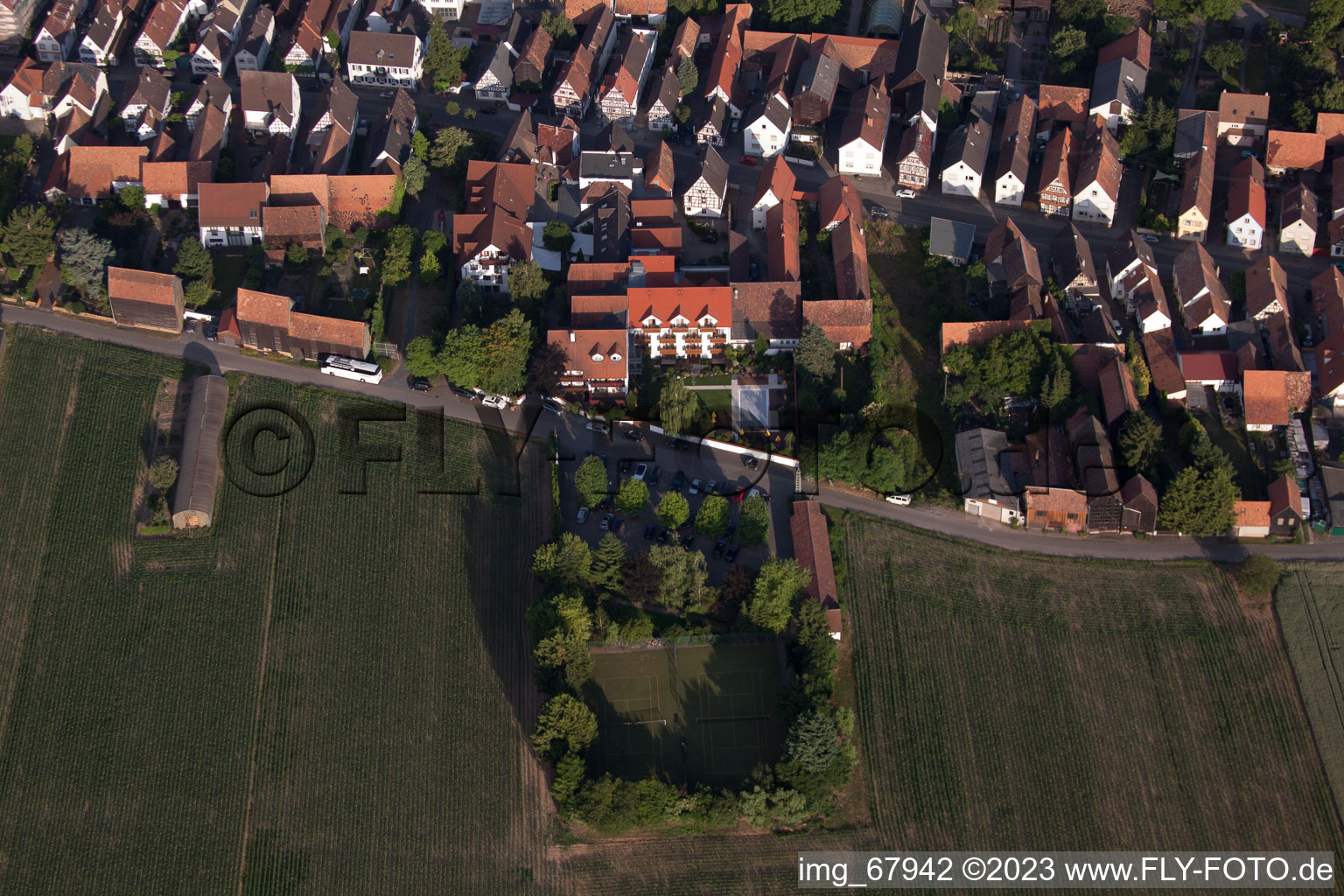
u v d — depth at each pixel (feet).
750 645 577.02
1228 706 568.82
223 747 554.46
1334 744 556.92
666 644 576.20
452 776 547.90
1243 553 617.62
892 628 590.55
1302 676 576.20
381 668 577.84
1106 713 566.77
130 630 586.04
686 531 621.31
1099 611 599.16
